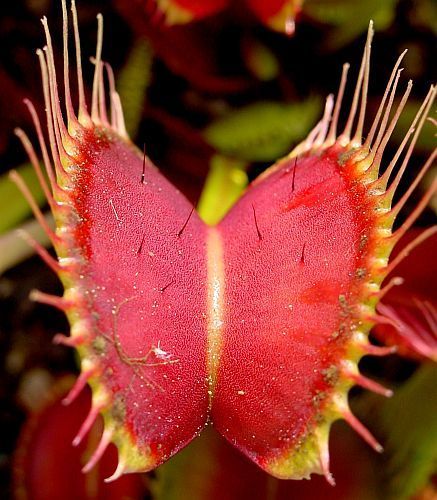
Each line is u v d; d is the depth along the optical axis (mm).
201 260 77
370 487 95
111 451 98
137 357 69
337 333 69
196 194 115
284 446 70
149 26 105
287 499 93
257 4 98
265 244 76
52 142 71
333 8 107
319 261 73
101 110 80
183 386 72
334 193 75
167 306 72
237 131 108
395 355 111
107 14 116
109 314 68
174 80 116
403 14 113
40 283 120
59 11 118
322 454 68
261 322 73
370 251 71
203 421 74
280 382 71
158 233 75
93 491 98
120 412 67
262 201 80
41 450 101
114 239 72
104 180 74
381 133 75
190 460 94
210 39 108
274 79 112
